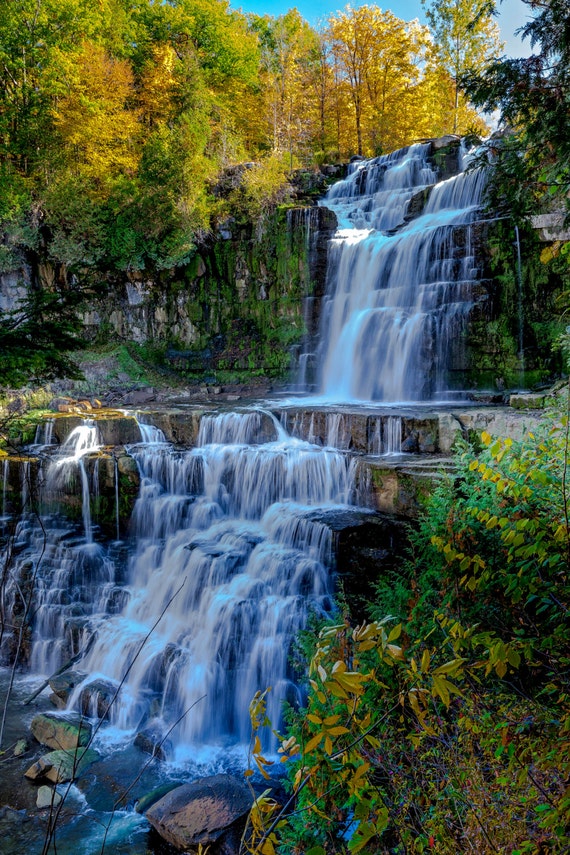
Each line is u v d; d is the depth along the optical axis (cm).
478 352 1381
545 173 520
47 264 2219
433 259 1502
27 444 1366
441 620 376
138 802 690
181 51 3147
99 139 2333
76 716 873
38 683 1004
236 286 2014
